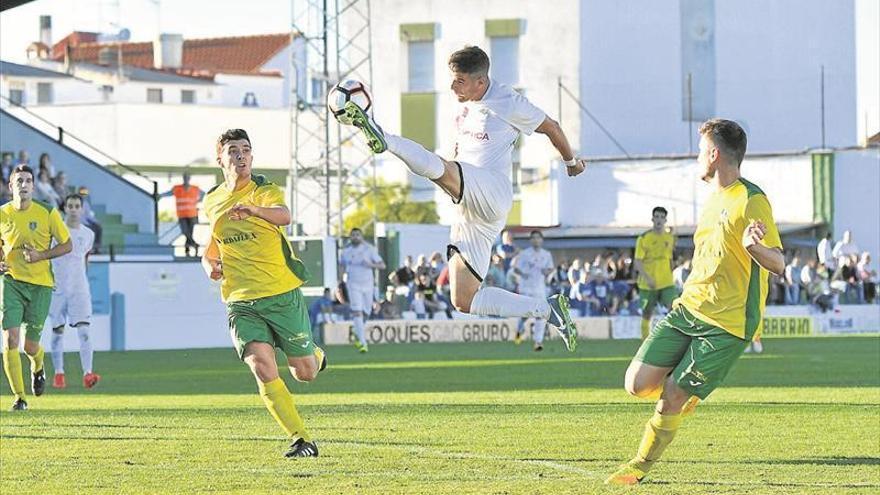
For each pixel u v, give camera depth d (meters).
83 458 22.14
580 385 37.56
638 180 111.00
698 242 18.66
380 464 21.03
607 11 130.38
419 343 71.50
